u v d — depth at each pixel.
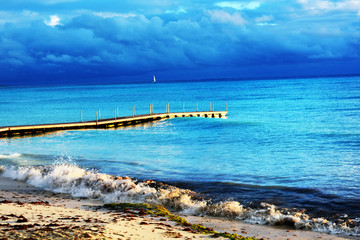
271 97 106.00
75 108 85.62
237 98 107.88
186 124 48.31
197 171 21.72
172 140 35.03
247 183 18.48
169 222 11.16
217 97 116.50
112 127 49.19
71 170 20.14
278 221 12.39
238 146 30.44
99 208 13.45
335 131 36.69
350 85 163.50
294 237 10.98
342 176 19.33
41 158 27.08
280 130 38.78
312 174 20.03
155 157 26.64
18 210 11.87
